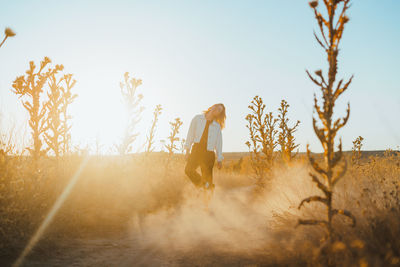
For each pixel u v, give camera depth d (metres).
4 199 2.93
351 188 3.51
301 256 2.43
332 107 2.27
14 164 3.43
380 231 2.17
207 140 5.59
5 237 2.72
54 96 5.00
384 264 1.78
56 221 3.50
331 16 2.31
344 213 2.21
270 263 2.51
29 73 4.18
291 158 6.42
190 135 5.72
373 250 1.99
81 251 2.98
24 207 3.20
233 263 2.61
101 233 3.74
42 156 4.32
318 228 2.73
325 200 2.24
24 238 2.89
